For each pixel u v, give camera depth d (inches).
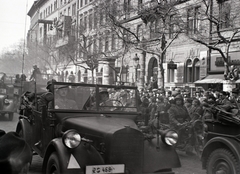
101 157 201.0
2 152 156.3
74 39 1444.4
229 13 848.3
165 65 1250.0
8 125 608.1
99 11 958.4
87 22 1337.4
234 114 253.9
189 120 397.4
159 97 495.2
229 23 766.5
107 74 1418.6
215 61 1017.5
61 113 244.5
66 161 192.2
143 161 207.6
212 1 979.9
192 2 1051.3
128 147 201.2
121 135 199.8
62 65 2267.5
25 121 305.6
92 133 211.3
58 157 195.6
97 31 1237.1
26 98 344.5
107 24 993.5
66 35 1640.0
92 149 203.8
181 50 1177.4
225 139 245.1
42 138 263.7
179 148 383.9
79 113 248.5
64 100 249.6
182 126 382.3
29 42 1924.2
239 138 243.9
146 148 216.8
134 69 1441.9
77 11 2247.8
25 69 2084.2
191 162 355.3
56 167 197.0
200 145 368.5
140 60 1400.1
